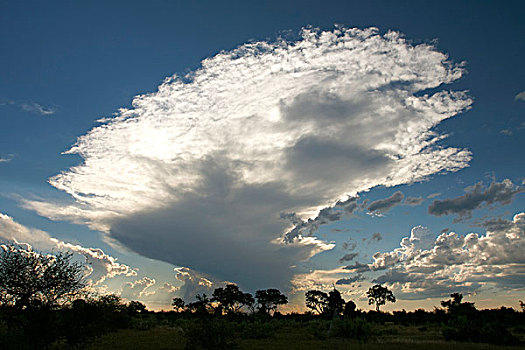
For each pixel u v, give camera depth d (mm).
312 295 89062
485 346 24516
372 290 107188
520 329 37625
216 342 21000
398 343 26609
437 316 60812
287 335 36312
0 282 16203
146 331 38625
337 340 30312
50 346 17109
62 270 17297
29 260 16984
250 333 32938
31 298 16703
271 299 99438
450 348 23109
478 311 57812
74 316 17438
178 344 24062
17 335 15625
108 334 32344
